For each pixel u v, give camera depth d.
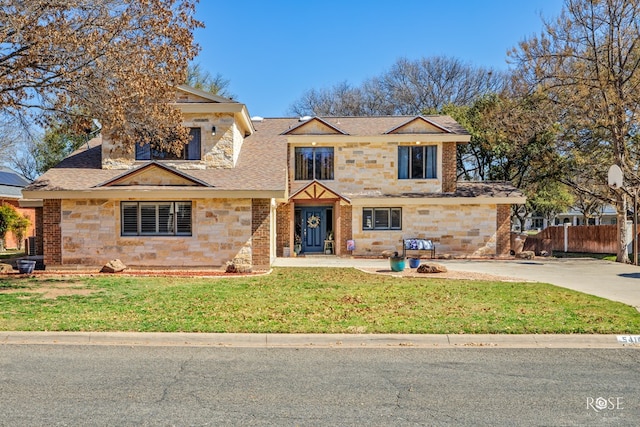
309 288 13.44
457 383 6.23
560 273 17.77
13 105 13.93
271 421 5.00
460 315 9.86
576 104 22.50
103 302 11.16
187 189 17.58
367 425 4.91
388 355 7.55
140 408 5.32
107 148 19.11
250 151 21.47
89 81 13.64
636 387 6.11
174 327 8.77
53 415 5.12
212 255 18.09
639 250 24.44
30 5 12.23
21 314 9.71
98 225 17.98
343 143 24.91
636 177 22.08
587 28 22.47
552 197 34.53
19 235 33.50
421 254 24.11
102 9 13.34
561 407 5.43
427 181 24.73
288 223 24.05
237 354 7.58
